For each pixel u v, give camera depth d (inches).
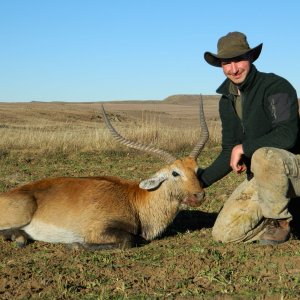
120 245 122.9
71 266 106.1
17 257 116.6
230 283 91.4
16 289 93.6
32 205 128.1
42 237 129.3
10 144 320.5
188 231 134.8
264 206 110.8
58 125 641.6
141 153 311.6
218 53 111.5
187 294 87.6
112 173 242.2
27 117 803.4
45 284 95.0
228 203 120.3
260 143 110.7
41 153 301.7
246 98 113.5
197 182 125.8
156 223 129.8
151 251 116.5
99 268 103.7
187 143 333.4
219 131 376.5
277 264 100.7
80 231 125.9
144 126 354.6
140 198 130.3
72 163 276.1
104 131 360.2
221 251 112.3
